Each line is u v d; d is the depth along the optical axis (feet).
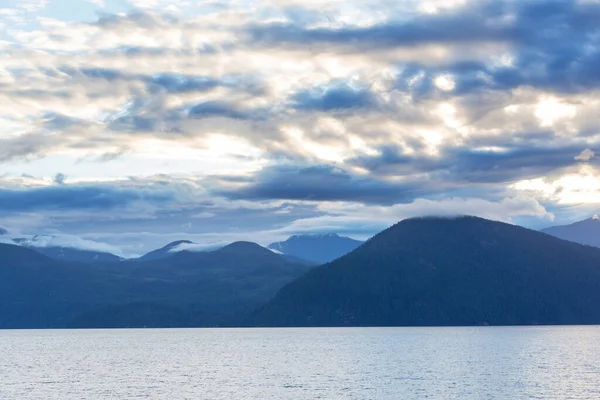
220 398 483.10
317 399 471.21
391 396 481.46
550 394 487.61
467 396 479.41
